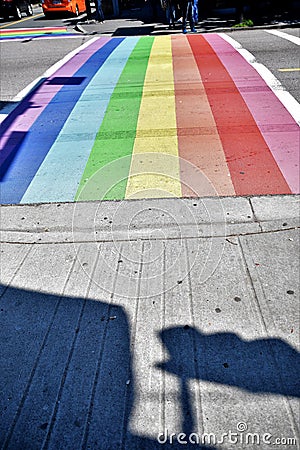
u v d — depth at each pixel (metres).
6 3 25.97
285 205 4.04
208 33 14.17
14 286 3.20
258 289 3.03
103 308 2.95
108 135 6.07
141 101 7.45
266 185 4.43
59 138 6.10
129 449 2.10
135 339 2.70
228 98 7.25
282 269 3.20
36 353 2.63
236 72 8.76
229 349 2.58
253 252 3.40
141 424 2.21
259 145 5.38
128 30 16.75
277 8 18.03
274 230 3.67
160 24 17.64
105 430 2.19
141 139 5.84
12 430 2.21
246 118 6.31
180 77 8.70
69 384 2.43
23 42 15.21
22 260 3.50
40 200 4.46
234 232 3.67
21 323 2.86
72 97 7.97
